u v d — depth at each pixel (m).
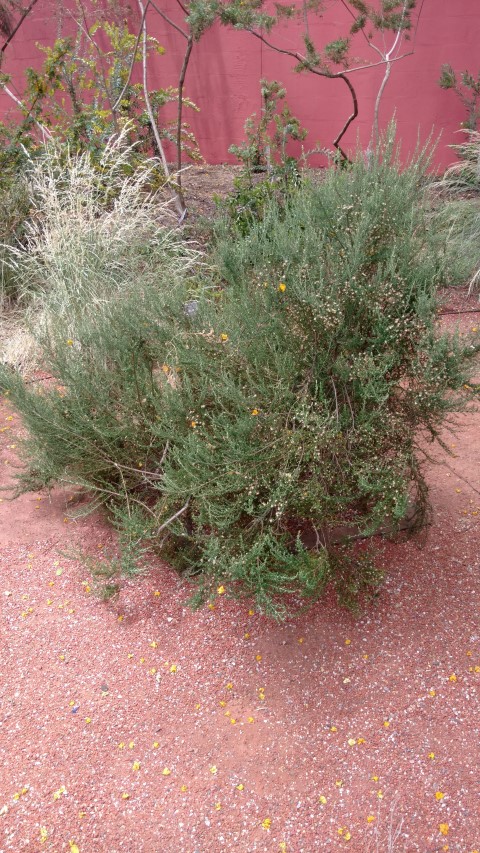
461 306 4.86
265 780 2.13
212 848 1.97
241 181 6.17
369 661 2.48
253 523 2.53
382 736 2.23
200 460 2.48
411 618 2.63
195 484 2.54
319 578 2.39
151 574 2.90
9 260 5.20
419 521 2.94
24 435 3.82
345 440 2.59
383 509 2.54
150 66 7.43
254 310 2.85
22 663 2.53
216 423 2.57
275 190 5.51
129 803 2.08
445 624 2.59
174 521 2.83
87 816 2.05
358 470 2.53
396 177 3.12
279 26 6.84
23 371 4.21
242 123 7.45
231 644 2.58
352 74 6.84
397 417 2.62
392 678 2.41
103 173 5.65
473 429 3.76
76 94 6.65
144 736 2.27
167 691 2.42
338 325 2.56
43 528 3.21
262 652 2.54
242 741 2.24
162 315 3.11
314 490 2.45
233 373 2.73
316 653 2.52
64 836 2.00
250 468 2.49
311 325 2.61
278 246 2.86
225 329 2.84
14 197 5.29
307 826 2.01
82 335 3.25
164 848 1.97
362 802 2.05
